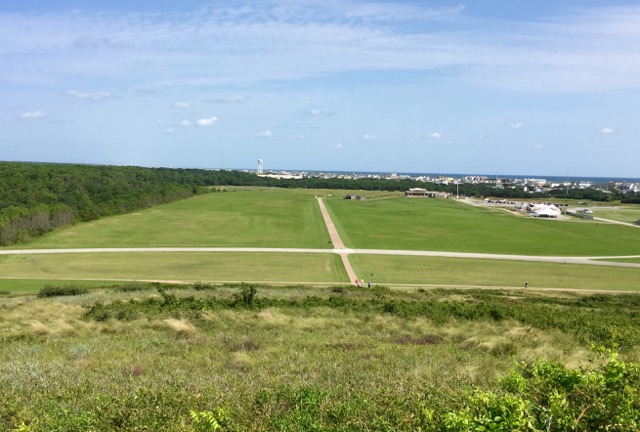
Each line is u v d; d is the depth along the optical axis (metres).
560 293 51.19
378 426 7.90
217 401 9.69
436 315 26.62
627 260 77.31
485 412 6.05
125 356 15.51
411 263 70.00
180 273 60.38
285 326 22.62
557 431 5.75
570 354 15.70
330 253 76.44
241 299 31.03
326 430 7.84
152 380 11.78
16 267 63.16
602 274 65.38
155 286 48.56
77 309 27.91
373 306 30.06
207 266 64.88
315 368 13.38
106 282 54.47
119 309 26.45
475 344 17.94
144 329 21.50
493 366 13.76
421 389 10.28
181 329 20.92
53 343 18.11
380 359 14.82
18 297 41.78
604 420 5.71
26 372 12.64
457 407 8.60
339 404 9.10
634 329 22.41
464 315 27.00
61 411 9.25
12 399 9.93
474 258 75.44
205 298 34.59
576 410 6.13
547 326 23.62
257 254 74.19
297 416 8.57
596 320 25.67
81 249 76.56
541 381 6.80
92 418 8.60
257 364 14.12
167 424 8.24
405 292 46.34
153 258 69.88
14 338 19.12
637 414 5.69
